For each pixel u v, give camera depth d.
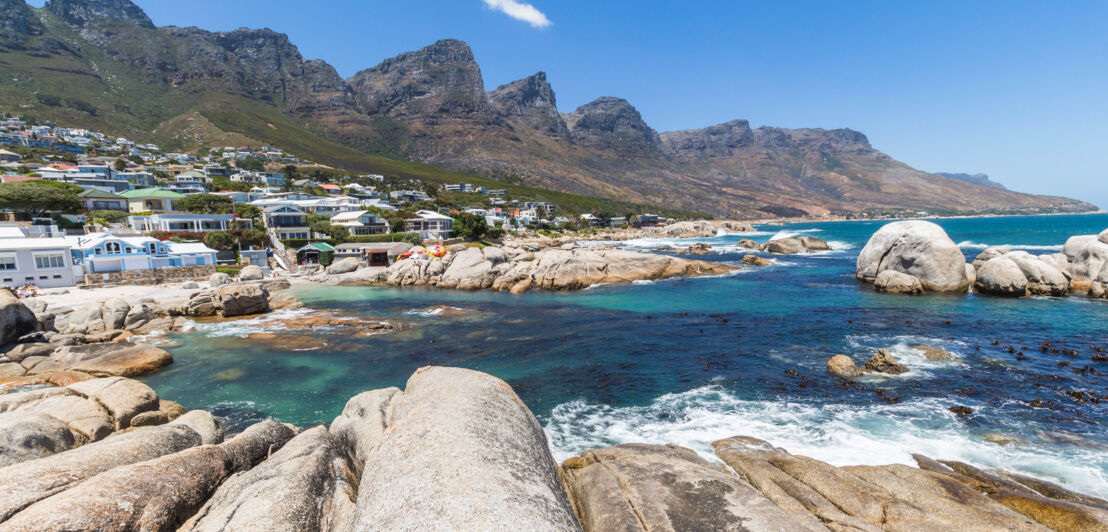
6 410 11.94
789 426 15.59
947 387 18.62
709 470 9.52
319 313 37.59
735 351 24.95
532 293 47.94
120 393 12.60
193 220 66.38
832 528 8.43
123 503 6.08
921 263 39.47
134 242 50.44
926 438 14.28
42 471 6.91
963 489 10.18
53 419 10.44
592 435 15.62
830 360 21.50
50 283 44.06
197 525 6.44
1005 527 8.51
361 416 9.97
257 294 37.47
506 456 5.96
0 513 5.67
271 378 21.97
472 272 53.72
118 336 28.75
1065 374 19.72
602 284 51.19
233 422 17.16
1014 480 11.41
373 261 68.06
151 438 9.09
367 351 26.31
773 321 31.42
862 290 41.88
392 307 40.38
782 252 82.88
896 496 9.90
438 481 5.18
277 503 6.46
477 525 4.52
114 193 78.19
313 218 91.50
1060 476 11.86
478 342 28.03
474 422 6.59
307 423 17.11
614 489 8.77
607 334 29.47
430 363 24.12
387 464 5.80
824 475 10.51
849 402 17.52
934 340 25.17
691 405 17.94
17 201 58.50
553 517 5.04
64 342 26.05
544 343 27.64
